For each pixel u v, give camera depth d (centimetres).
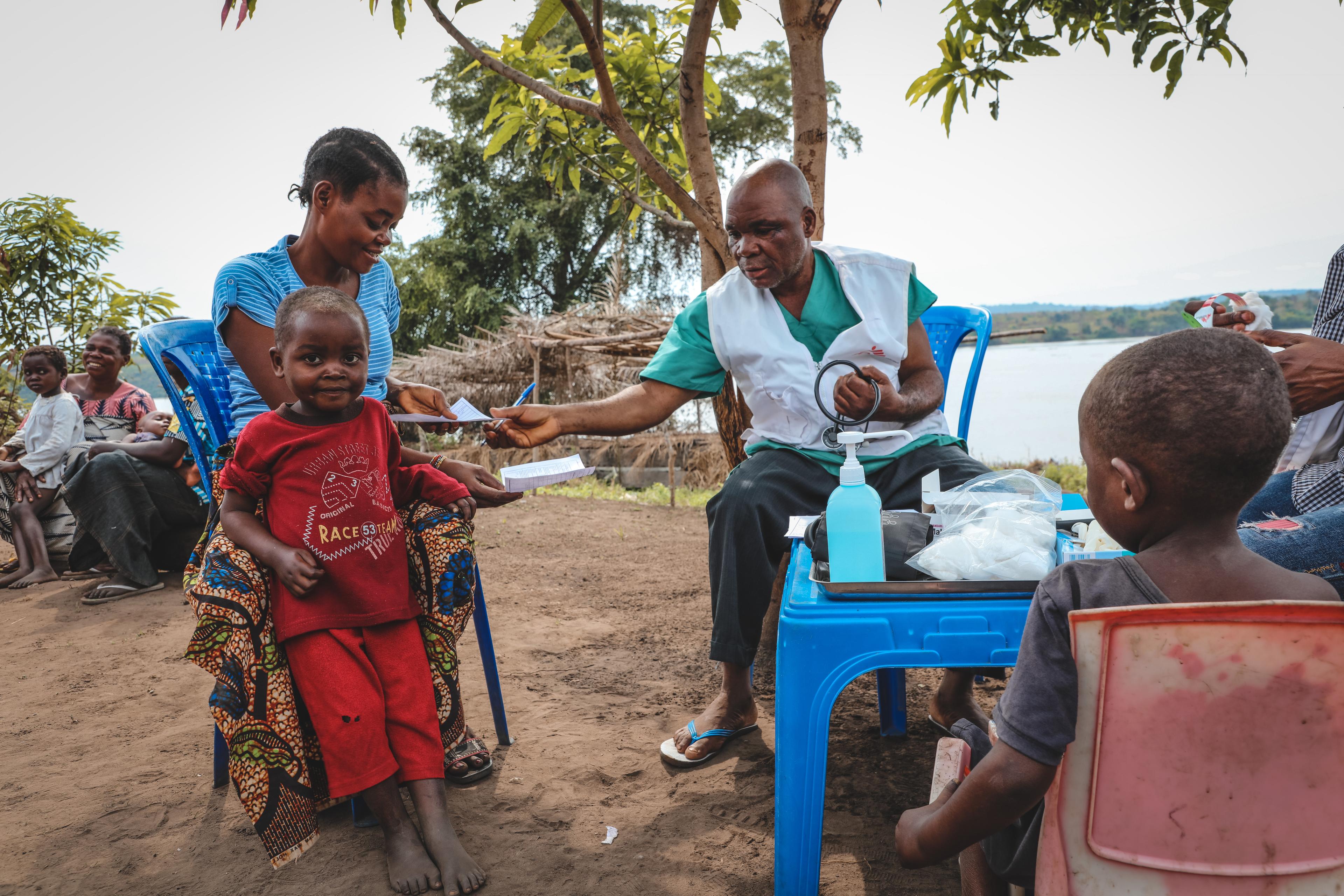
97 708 294
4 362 703
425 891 182
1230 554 109
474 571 213
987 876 136
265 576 192
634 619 384
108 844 206
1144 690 100
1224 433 103
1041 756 104
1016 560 158
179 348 249
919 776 227
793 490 236
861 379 220
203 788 234
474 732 263
